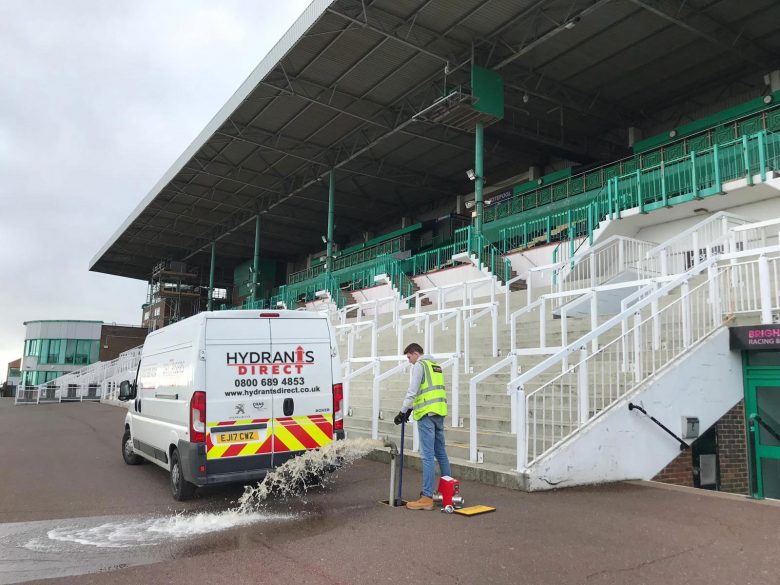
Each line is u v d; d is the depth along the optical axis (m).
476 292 21.95
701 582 4.19
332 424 7.51
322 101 26.34
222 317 7.11
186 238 50.34
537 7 19.55
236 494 7.50
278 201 39.25
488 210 28.53
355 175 35.59
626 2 19.30
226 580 4.39
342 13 19.81
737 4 19.48
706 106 25.89
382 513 6.22
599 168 25.48
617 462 7.59
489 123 24.19
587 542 5.07
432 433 6.50
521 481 6.96
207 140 30.34
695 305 9.77
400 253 32.22
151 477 8.78
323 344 7.70
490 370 8.23
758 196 15.20
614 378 8.80
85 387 32.94
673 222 17.48
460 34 21.31
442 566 4.55
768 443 8.76
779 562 4.56
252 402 7.03
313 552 4.98
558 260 19.89
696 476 9.66
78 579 4.45
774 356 8.71
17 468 9.64
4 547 5.29
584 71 24.12
